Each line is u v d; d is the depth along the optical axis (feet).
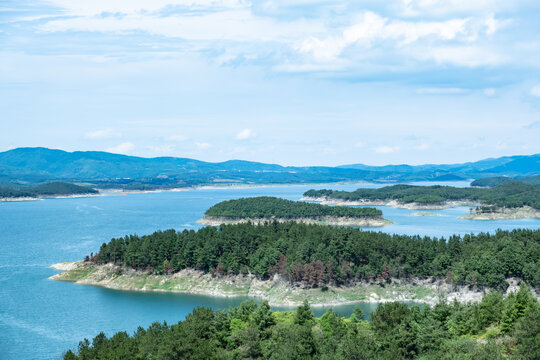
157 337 456.04
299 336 451.94
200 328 485.97
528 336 412.77
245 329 483.10
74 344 602.85
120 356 412.98
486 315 500.74
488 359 398.42
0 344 602.03
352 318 547.90
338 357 418.10
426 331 452.35
